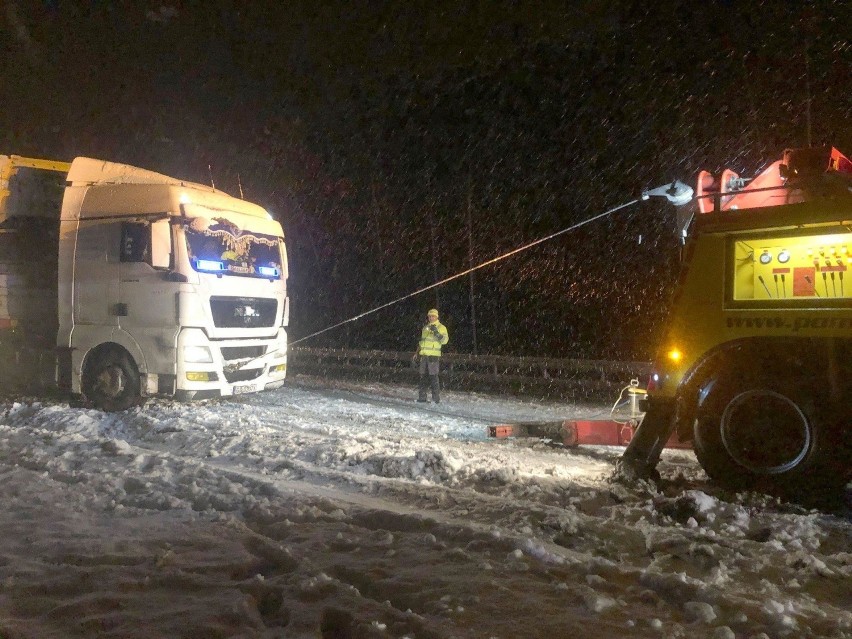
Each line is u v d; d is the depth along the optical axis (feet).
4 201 40.34
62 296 38.45
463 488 22.52
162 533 16.87
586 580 14.07
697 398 23.39
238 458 26.08
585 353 85.15
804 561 15.55
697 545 16.19
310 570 14.30
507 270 100.32
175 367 36.06
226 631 11.78
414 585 13.61
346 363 69.05
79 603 12.66
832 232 21.24
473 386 61.31
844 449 20.89
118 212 37.37
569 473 25.31
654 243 88.89
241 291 39.09
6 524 17.26
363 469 24.72
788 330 21.85
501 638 11.68
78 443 27.07
